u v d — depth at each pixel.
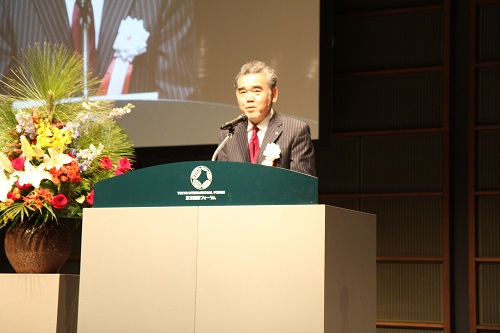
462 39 4.75
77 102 2.60
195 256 1.96
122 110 2.58
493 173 4.58
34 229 2.39
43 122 2.50
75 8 5.17
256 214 1.90
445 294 4.59
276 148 2.44
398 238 4.79
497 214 4.54
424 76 4.82
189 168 2.03
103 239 2.07
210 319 1.91
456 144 4.72
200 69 4.91
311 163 2.65
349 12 5.06
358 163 4.95
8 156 2.47
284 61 4.73
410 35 4.87
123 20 5.09
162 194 2.05
